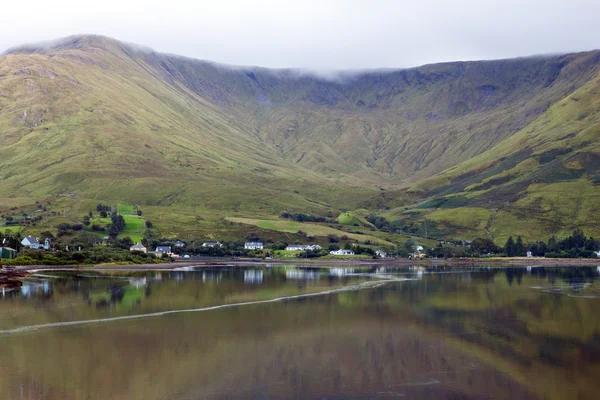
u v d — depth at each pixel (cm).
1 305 8869
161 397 4575
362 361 5659
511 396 4675
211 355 5803
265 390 4775
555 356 5878
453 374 5247
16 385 4775
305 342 6438
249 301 9706
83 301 9431
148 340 6406
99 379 4969
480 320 7888
